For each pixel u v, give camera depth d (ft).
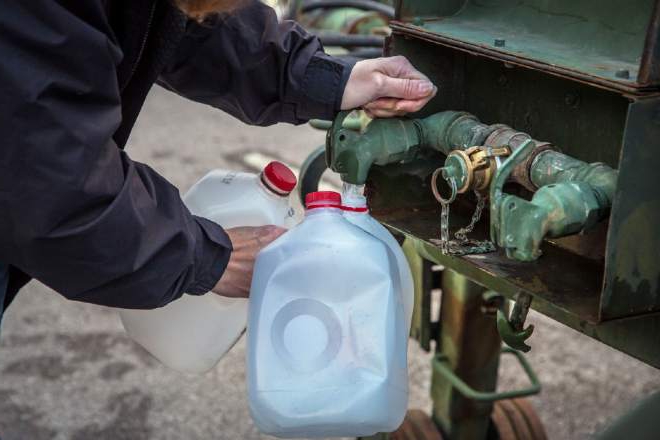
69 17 3.90
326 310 4.51
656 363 4.45
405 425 7.29
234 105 5.75
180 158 16.96
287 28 5.58
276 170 5.55
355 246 4.57
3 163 3.97
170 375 11.28
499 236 4.17
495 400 6.93
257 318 4.56
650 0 4.44
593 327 4.70
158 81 5.84
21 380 11.04
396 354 4.52
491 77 5.35
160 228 4.48
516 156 4.18
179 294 4.68
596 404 10.91
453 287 6.94
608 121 4.72
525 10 5.11
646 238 4.01
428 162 5.47
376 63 5.30
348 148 5.18
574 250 4.91
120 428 10.34
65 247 4.20
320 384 4.44
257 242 4.88
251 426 10.48
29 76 3.88
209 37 5.53
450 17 5.39
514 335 4.91
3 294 5.14
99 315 12.46
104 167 4.17
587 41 4.67
